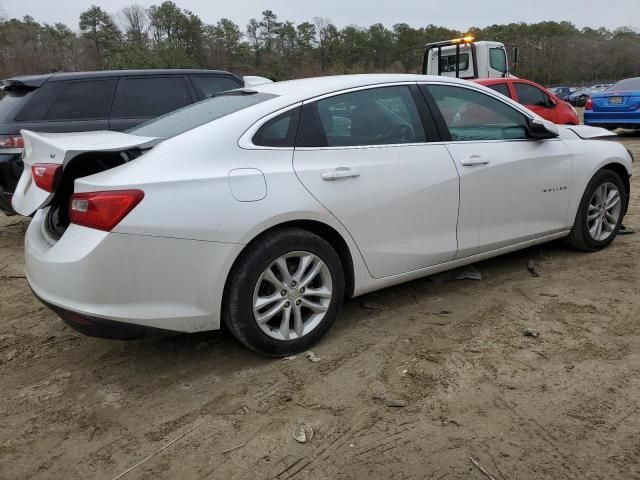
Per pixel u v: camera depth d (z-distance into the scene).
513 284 4.09
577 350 3.09
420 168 3.47
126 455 2.40
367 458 2.31
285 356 3.13
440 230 3.61
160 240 2.65
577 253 4.71
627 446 2.31
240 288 2.88
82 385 2.96
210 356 3.21
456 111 3.80
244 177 2.86
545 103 9.75
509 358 3.04
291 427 2.53
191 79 6.84
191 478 2.25
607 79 86.50
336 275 3.20
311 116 3.20
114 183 2.62
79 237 2.64
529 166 4.04
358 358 3.11
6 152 5.55
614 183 4.70
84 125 6.02
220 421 2.60
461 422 2.51
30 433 2.58
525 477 2.17
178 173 2.74
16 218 7.23
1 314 3.97
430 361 3.04
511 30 95.81
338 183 3.15
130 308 2.67
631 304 3.64
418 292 4.00
